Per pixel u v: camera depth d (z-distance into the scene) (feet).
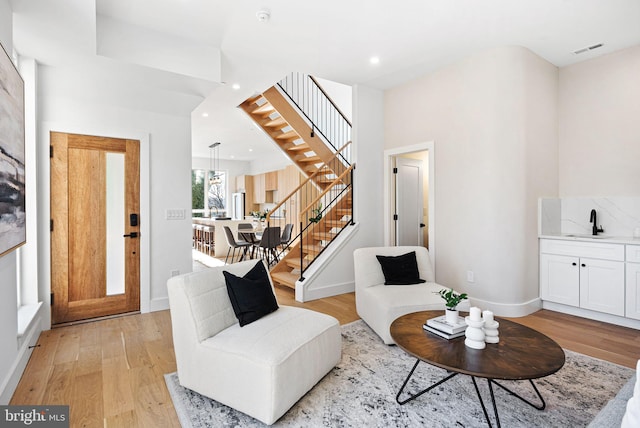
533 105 11.60
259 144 27.96
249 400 5.84
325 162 18.92
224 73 13.11
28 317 8.77
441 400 6.49
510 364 5.26
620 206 11.39
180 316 6.84
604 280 10.57
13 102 6.52
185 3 8.48
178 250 12.76
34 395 6.70
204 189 35.53
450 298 6.77
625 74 11.27
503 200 11.34
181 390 6.87
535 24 9.78
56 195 10.65
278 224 29.86
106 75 10.09
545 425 5.71
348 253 14.76
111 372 7.66
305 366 6.44
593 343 9.12
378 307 9.30
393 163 15.70
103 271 11.46
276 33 10.09
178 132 12.78
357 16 9.25
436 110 13.24
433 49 11.38
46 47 8.61
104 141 11.39
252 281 7.82
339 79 14.19
